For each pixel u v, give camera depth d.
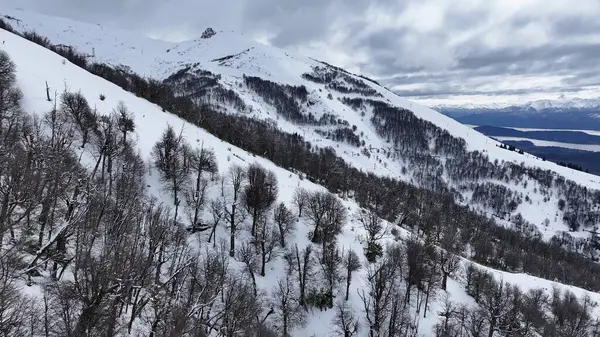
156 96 162.38
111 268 40.88
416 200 179.75
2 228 45.62
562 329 90.69
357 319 80.25
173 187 95.44
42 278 48.50
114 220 56.81
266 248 90.38
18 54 125.19
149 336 50.62
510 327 84.56
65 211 62.06
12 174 52.66
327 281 87.94
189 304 57.59
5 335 35.16
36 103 100.69
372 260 98.44
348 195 152.25
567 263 194.12
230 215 89.88
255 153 154.12
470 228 174.62
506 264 157.00
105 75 179.12
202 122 158.75
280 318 77.12
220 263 73.31
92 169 88.69
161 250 63.84
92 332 37.97
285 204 107.44
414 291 94.00
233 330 59.94
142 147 107.06
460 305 94.69
